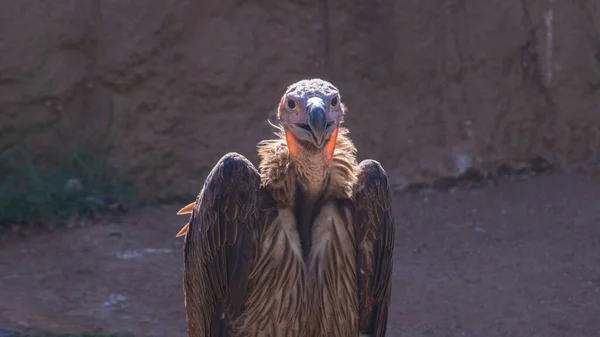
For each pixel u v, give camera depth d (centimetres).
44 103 1391
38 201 1309
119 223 1316
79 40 1403
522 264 1172
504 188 1469
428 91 1524
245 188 612
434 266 1170
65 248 1216
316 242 615
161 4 1426
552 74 1555
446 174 1491
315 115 569
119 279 1110
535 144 1559
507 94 1546
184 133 1448
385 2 1509
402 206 1402
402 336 965
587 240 1253
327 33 1496
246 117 1466
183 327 980
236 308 627
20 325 966
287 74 1480
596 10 1566
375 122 1501
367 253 636
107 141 1417
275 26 1480
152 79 1433
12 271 1134
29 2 1383
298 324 619
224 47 1456
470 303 1052
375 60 1512
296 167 604
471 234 1285
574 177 1513
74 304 1034
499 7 1540
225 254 620
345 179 614
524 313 1023
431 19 1520
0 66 1371
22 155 1373
